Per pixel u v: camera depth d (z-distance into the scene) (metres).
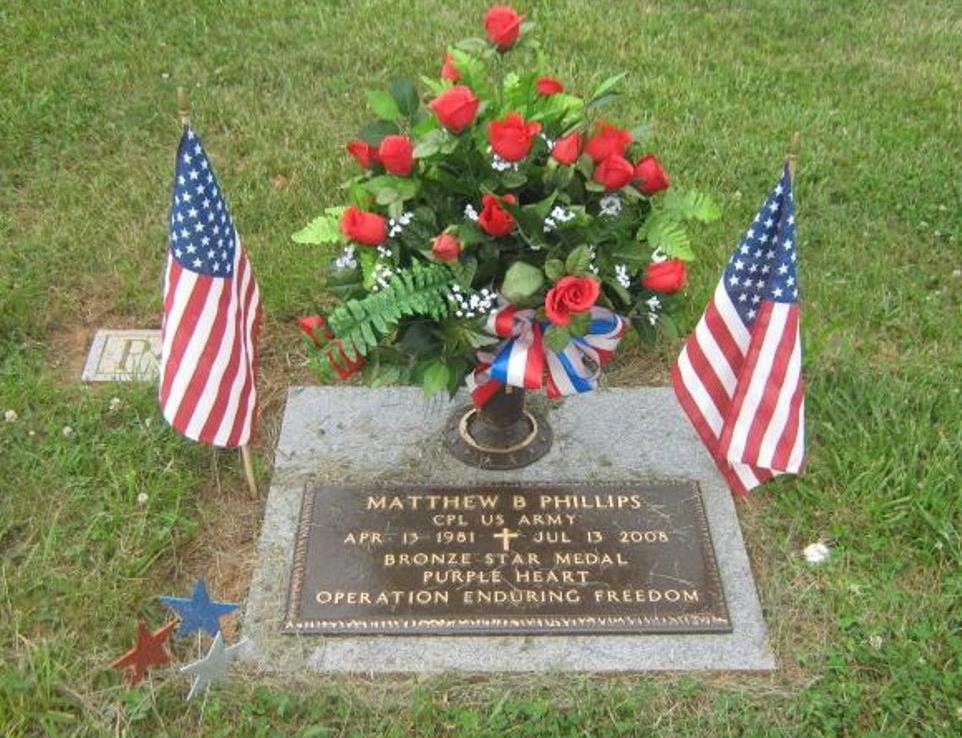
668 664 1.59
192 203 1.56
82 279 2.27
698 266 2.30
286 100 2.87
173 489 1.81
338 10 3.27
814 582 1.71
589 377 1.66
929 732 1.53
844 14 3.42
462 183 1.57
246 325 1.70
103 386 2.04
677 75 3.01
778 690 1.57
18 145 2.62
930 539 1.77
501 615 1.63
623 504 1.79
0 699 1.50
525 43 1.67
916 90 3.02
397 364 1.65
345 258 1.66
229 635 1.63
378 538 1.72
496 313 1.56
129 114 2.76
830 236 2.43
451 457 1.86
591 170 1.54
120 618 1.63
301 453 1.87
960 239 2.44
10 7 3.17
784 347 1.57
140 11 3.20
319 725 1.51
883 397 2.00
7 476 1.83
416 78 2.95
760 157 2.67
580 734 1.51
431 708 1.53
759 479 1.70
